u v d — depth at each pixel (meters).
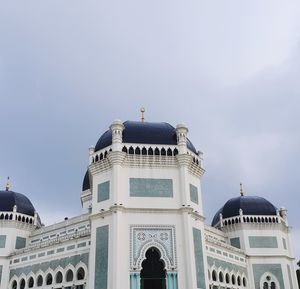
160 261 39.16
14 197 63.66
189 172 42.84
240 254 59.91
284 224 66.88
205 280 38.50
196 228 40.34
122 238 37.66
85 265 44.81
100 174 42.28
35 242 60.81
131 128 43.81
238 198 68.25
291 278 63.50
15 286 54.22
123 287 35.69
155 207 39.56
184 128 43.47
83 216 56.72
